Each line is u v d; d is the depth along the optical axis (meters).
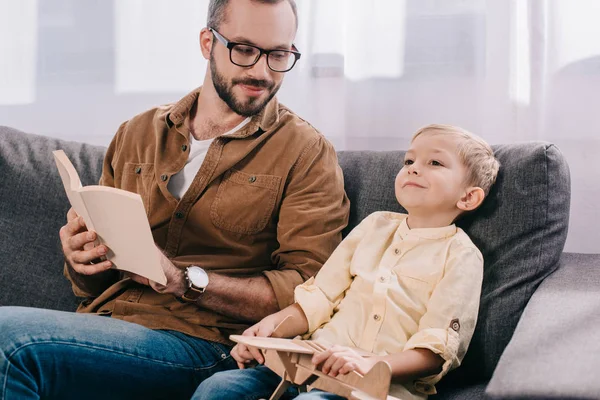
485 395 1.16
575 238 1.85
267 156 1.62
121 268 1.45
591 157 1.84
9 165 1.81
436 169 1.46
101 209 1.35
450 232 1.45
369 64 2.01
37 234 1.76
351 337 1.40
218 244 1.60
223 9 1.63
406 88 1.98
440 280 1.39
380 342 1.37
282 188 1.60
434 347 1.28
